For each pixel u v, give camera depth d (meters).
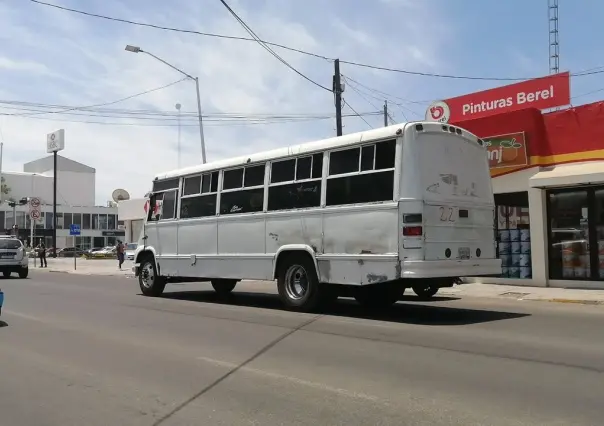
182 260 14.17
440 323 9.91
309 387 5.79
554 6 23.02
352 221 10.33
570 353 7.31
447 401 5.27
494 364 6.71
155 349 7.81
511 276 16.86
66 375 6.45
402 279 9.88
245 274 12.42
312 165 11.19
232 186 12.94
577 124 15.49
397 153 9.80
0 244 24.48
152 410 5.16
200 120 25.08
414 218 9.55
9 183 97.31
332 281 10.62
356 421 4.75
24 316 11.23
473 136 10.96
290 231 11.46
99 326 9.88
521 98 17.84
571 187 15.56
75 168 106.19
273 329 9.34
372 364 6.76
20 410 5.23
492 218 11.18
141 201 50.88
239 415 4.96
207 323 10.09
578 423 4.64
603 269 15.04
